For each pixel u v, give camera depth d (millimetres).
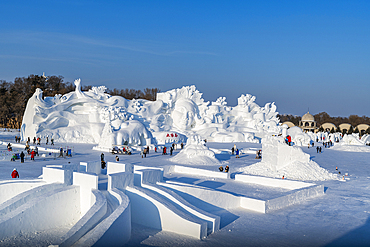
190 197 15555
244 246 10867
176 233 12328
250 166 26609
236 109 81250
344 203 16781
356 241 11391
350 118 168625
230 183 20938
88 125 52844
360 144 57094
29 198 13922
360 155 44250
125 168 18812
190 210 13219
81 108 56375
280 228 12812
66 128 51562
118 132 43688
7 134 65875
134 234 12156
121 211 10961
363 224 13328
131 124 47594
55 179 15719
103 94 59312
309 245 10992
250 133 68312
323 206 16188
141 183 15578
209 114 74500
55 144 46688
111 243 9984
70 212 14516
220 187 19469
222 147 50312
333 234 12117
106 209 12195
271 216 14461
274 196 16188
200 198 15500
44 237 12594
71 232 9898
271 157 25781
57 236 12758
